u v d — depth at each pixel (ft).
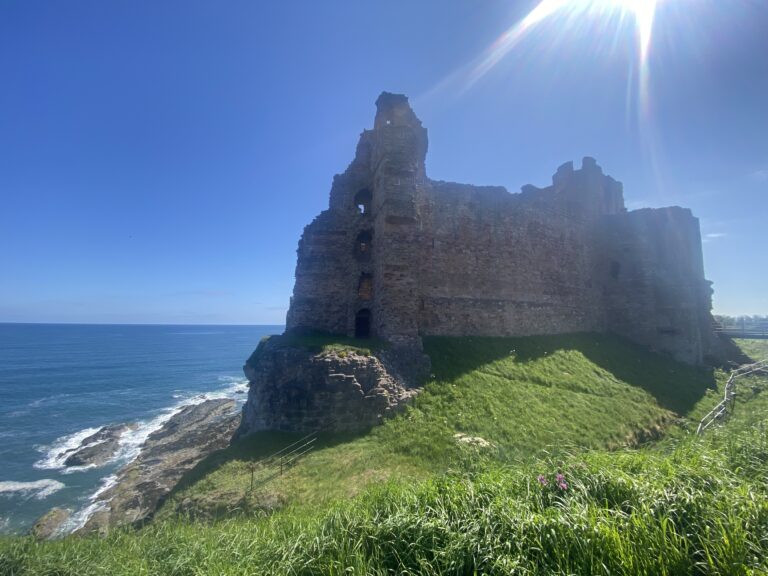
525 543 17.04
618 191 154.61
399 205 80.53
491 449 48.67
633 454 25.63
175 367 318.45
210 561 21.15
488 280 101.14
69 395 200.13
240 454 55.62
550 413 65.00
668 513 16.70
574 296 119.85
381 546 19.16
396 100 89.81
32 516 79.05
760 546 14.55
